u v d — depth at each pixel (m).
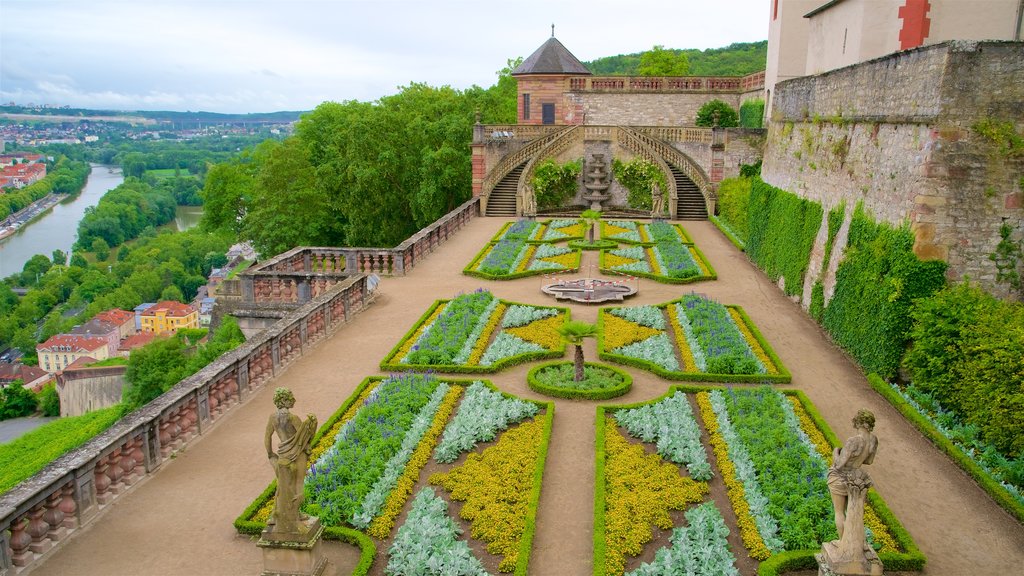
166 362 33.16
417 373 20.95
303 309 23.64
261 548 12.06
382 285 31.94
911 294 19.77
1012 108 18.84
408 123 59.47
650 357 22.30
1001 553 13.05
